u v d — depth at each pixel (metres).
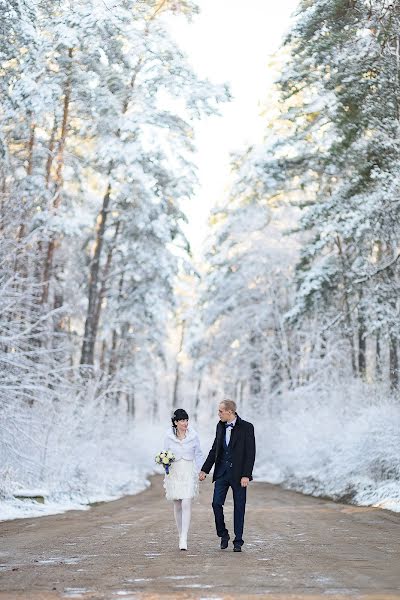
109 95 29.78
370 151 22.84
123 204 34.31
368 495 20.69
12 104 26.41
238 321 43.81
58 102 29.00
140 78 30.72
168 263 35.00
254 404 43.25
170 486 10.38
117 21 27.50
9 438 18.94
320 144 28.55
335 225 24.47
